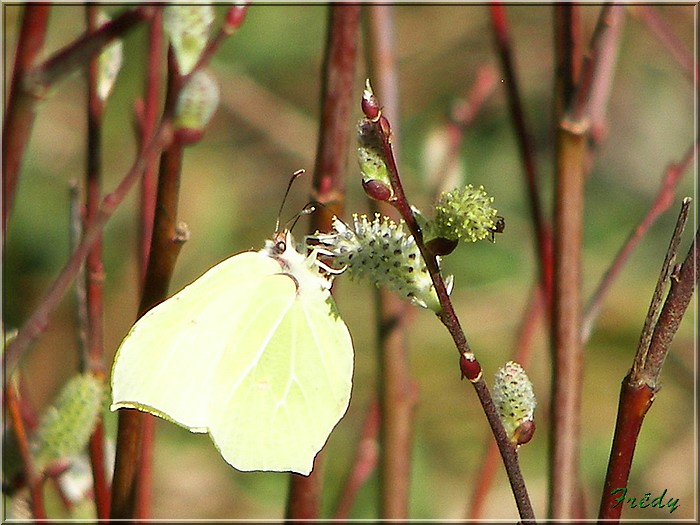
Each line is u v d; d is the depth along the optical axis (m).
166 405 0.45
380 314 0.49
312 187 0.47
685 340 0.75
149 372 0.44
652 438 0.73
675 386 0.75
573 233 0.47
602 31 0.46
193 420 0.45
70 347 0.76
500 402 0.42
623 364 0.79
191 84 0.42
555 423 0.47
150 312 0.44
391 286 0.42
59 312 0.77
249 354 0.45
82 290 0.46
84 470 0.47
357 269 0.42
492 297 0.80
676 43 0.50
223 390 0.45
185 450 0.74
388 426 0.49
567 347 0.47
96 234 0.42
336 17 0.46
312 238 0.46
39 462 0.45
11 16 0.68
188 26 0.42
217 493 0.72
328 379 0.45
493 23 0.49
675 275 0.42
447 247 0.41
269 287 0.46
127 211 0.79
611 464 0.42
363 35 0.49
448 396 0.78
